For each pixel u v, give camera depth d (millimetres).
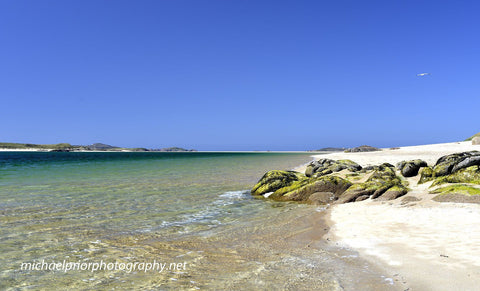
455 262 6824
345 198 16234
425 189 15688
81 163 63219
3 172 36969
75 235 10414
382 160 40594
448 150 54125
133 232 10883
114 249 8969
